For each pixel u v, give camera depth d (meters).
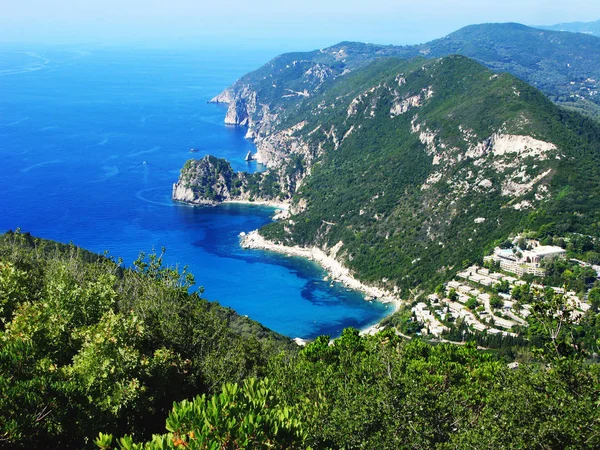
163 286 80.38
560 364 43.47
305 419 49.91
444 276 189.12
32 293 68.44
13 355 40.22
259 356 88.62
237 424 31.02
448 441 45.00
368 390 52.16
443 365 67.06
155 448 29.06
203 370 64.88
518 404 42.03
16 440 33.91
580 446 37.56
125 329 52.88
